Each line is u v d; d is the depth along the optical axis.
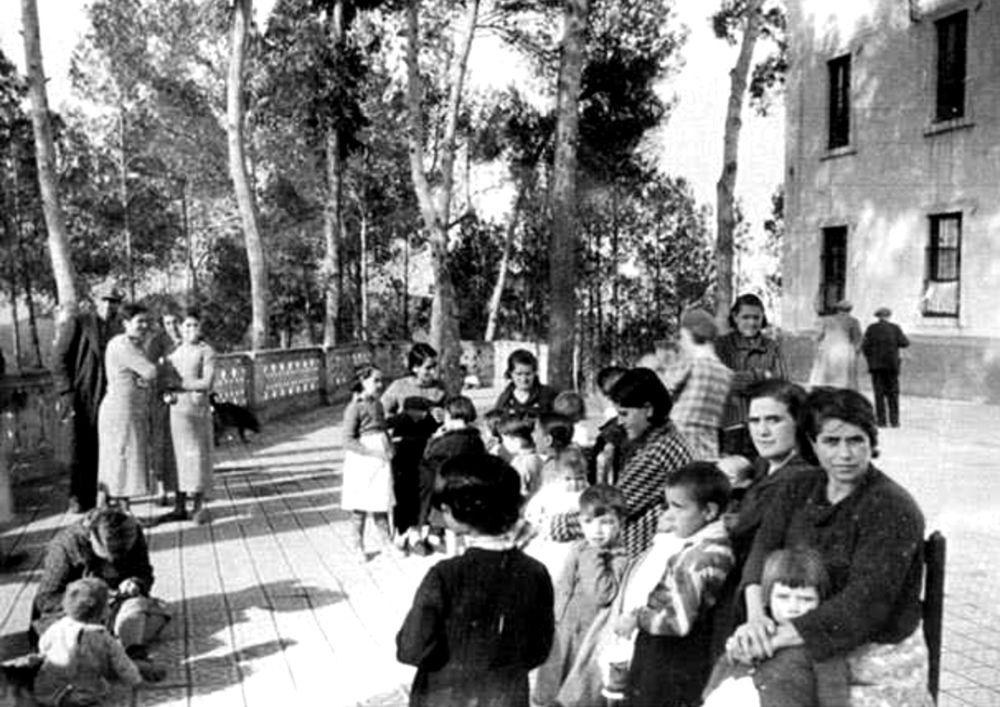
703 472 3.75
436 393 8.68
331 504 10.55
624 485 4.58
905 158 18.98
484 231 41.94
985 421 14.58
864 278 19.69
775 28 25.38
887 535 3.05
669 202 34.09
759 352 7.08
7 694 4.93
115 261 40.78
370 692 5.06
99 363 9.76
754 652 3.09
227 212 41.00
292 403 21.25
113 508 5.82
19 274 39.94
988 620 5.79
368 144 37.06
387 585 7.22
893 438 13.05
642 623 3.69
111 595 5.65
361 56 27.28
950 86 18.17
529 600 3.43
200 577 7.52
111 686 5.15
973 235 17.75
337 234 28.08
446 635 3.37
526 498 6.25
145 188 40.50
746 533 3.63
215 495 11.17
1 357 8.35
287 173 39.12
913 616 3.10
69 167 39.75
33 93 15.28
